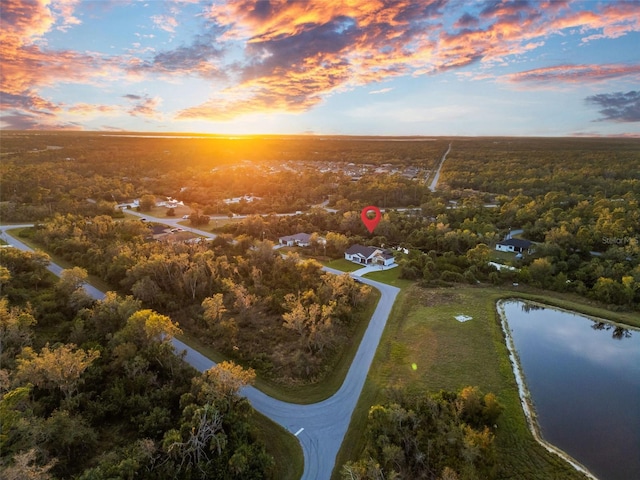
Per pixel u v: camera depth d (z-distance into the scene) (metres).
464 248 101.50
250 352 52.88
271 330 59.25
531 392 47.53
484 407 39.75
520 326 65.50
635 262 82.25
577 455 37.28
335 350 53.69
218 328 56.22
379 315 65.94
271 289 73.50
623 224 99.81
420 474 33.12
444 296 74.19
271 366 49.72
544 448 37.91
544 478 34.28
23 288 65.25
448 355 53.47
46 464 31.50
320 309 61.22
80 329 51.34
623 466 35.94
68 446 34.44
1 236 101.69
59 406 39.03
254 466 33.41
